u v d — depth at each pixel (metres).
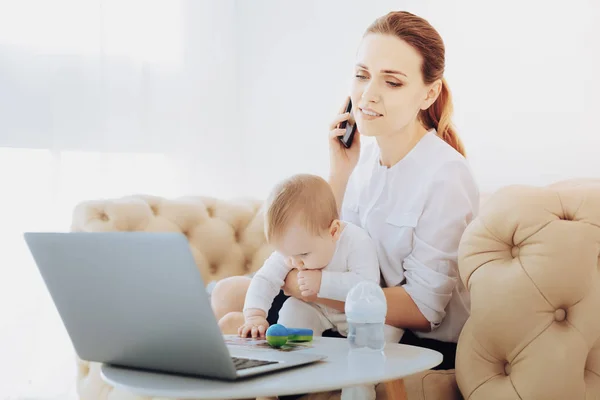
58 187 2.60
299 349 1.22
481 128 2.13
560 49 1.97
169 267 0.92
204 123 2.86
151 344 1.01
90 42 2.66
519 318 1.24
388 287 1.50
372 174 1.63
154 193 2.78
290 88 2.73
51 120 2.59
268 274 1.49
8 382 2.52
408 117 1.57
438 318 1.48
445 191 1.50
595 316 1.21
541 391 1.21
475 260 1.32
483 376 1.29
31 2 2.57
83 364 1.83
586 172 1.92
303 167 2.70
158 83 2.80
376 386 1.34
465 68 2.16
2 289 2.53
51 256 1.05
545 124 2.00
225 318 1.53
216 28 2.88
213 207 2.13
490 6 2.11
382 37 1.55
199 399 0.90
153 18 2.79
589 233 1.23
